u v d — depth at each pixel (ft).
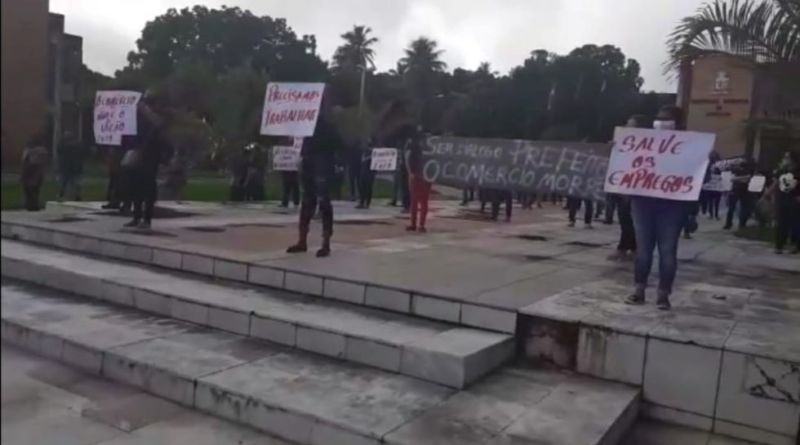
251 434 9.83
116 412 10.28
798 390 9.83
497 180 19.26
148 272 17.10
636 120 17.42
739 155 36.06
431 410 9.80
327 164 17.89
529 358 12.38
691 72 23.95
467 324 12.99
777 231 25.04
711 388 10.57
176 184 36.35
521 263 18.90
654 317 12.43
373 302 14.19
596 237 27.50
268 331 13.03
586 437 8.99
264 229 24.11
